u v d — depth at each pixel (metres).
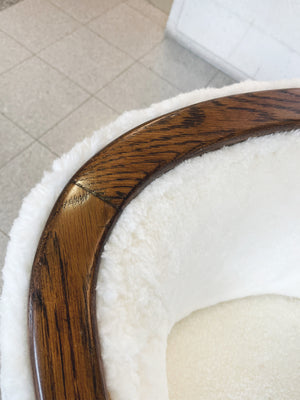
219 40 1.86
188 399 0.52
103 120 1.57
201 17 1.82
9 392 0.26
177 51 1.97
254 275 0.59
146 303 0.33
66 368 0.25
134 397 0.28
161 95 1.75
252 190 0.43
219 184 0.39
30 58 1.67
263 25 1.68
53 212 0.31
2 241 1.17
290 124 0.40
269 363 0.59
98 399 0.25
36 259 0.29
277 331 0.63
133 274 0.32
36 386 0.25
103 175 0.33
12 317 0.28
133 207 0.33
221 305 0.63
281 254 0.57
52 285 0.28
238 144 0.40
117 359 0.28
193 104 0.40
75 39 1.81
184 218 0.37
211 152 0.39
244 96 0.41
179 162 0.36
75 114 1.55
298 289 0.64
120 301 0.30
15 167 1.34
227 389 0.55
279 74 1.82
